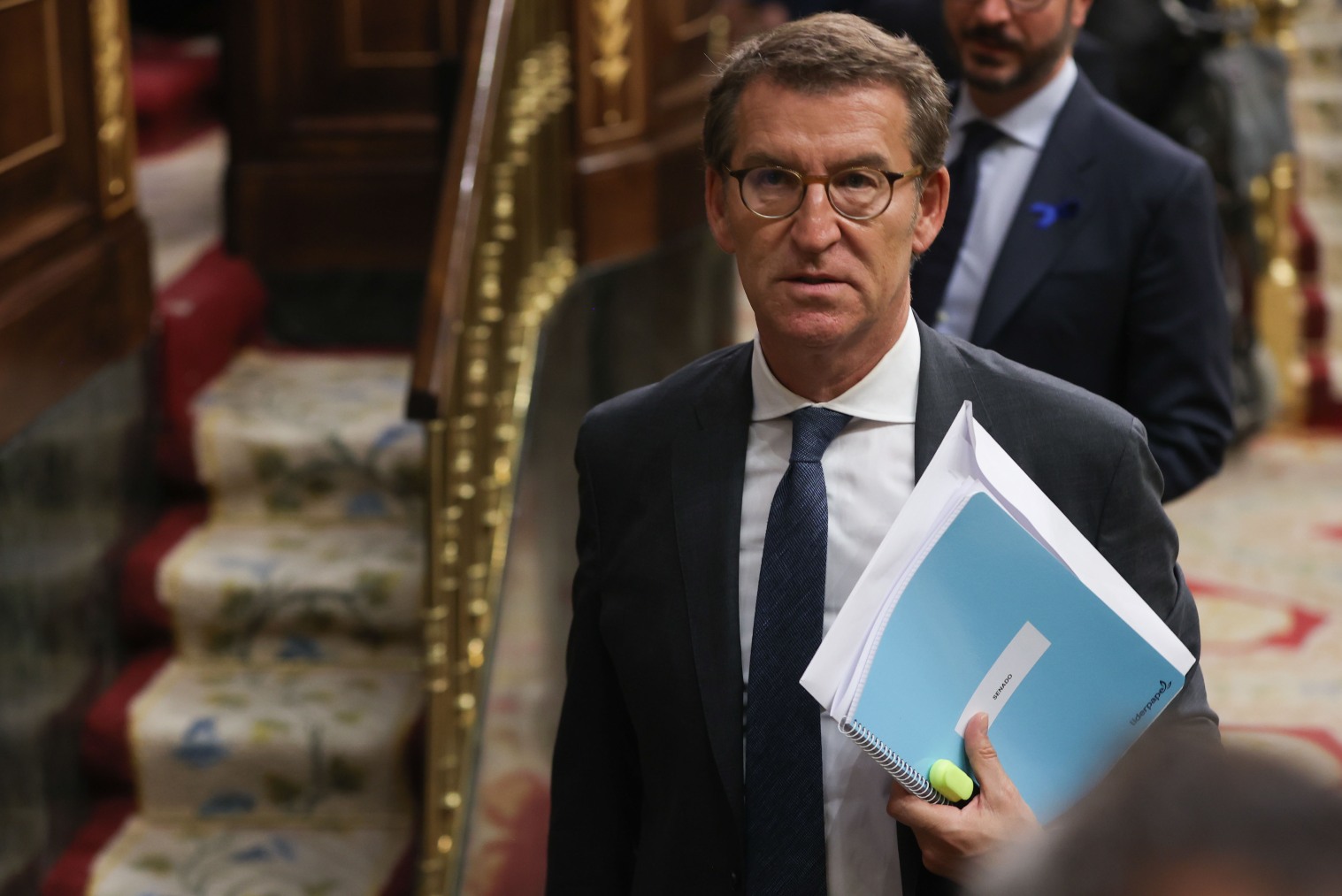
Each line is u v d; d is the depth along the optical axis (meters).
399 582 7.28
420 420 5.57
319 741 6.81
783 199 2.84
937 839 2.63
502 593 6.58
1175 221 4.60
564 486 8.73
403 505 7.88
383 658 7.42
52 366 6.41
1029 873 1.29
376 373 8.84
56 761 6.61
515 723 7.04
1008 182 4.82
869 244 2.82
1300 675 8.79
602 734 3.34
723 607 2.99
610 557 3.19
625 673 3.11
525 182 7.59
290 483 7.87
